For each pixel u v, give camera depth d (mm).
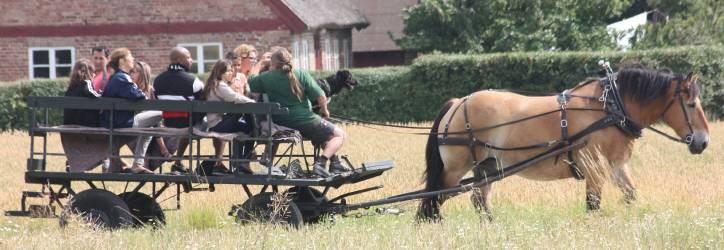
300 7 41781
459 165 15562
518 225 13180
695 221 12547
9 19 41438
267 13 40219
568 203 15711
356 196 18016
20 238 13078
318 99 15008
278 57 14859
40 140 31719
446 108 15844
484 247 11656
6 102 37750
